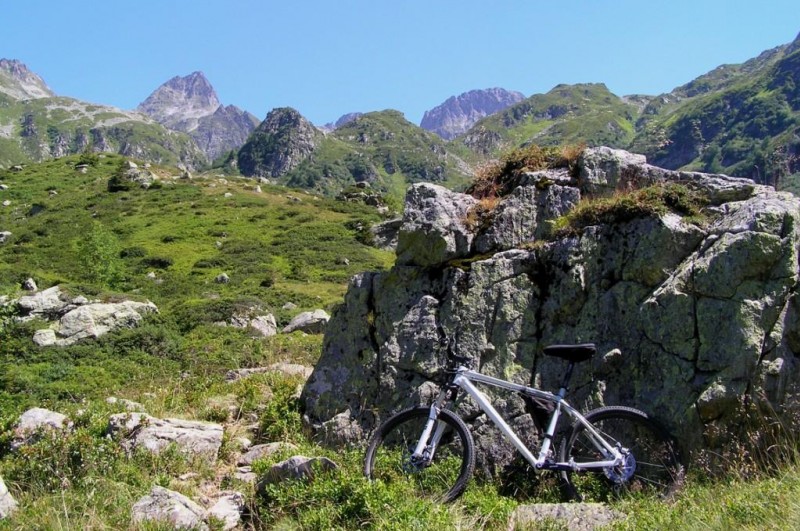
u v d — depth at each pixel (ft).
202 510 18.97
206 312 77.41
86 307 68.85
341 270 138.62
